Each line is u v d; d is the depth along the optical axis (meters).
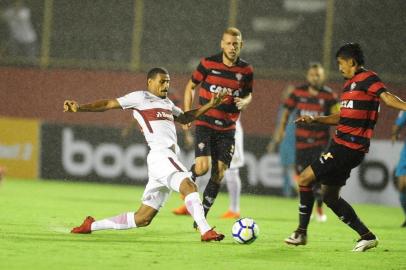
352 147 28.77
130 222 30.59
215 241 30.83
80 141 67.50
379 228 42.06
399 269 25.91
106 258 25.41
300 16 71.81
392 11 70.19
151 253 26.98
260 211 49.75
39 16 75.38
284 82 69.50
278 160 63.16
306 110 48.22
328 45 71.06
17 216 38.44
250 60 72.44
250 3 72.75
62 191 57.59
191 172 35.69
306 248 30.33
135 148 65.94
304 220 30.28
